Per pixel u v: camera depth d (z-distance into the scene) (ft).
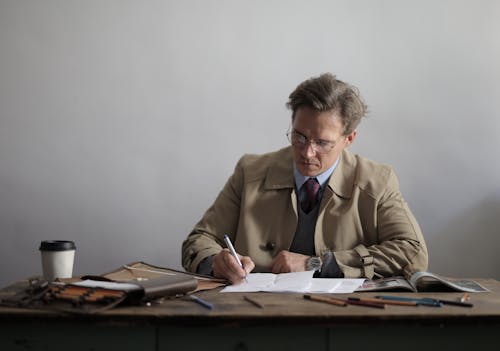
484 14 11.00
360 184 6.72
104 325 4.13
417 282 5.41
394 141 11.10
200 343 4.20
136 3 11.17
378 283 5.50
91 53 11.23
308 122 6.23
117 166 11.26
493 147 11.08
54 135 11.25
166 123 11.22
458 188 11.10
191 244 6.74
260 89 11.17
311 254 6.64
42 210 11.26
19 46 11.23
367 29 11.08
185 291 4.80
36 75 11.25
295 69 11.14
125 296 4.36
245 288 5.23
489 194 11.10
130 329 4.19
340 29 11.10
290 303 4.59
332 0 11.10
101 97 11.23
